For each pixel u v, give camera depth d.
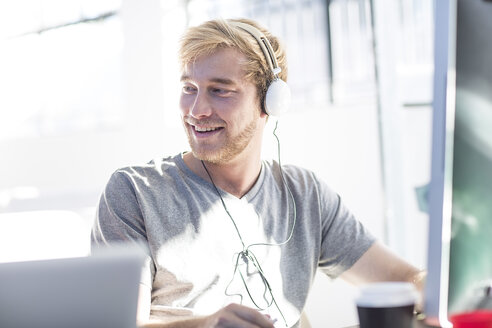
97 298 0.85
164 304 1.53
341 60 3.41
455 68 0.92
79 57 4.84
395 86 3.21
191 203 1.59
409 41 3.20
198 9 3.87
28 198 4.99
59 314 0.85
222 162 1.59
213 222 1.58
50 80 5.05
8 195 5.10
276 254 1.62
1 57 5.32
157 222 1.56
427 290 0.95
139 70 4.14
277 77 1.65
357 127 3.32
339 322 2.71
